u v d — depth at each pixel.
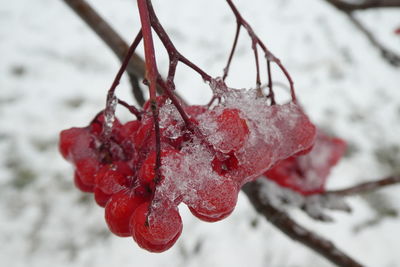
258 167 0.16
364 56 0.79
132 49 0.16
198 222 0.57
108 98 0.17
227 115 0.15
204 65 0.74
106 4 0.85
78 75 0.74
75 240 0.56
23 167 0.61
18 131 0.65
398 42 0.80
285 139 0.17
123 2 0.86
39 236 0.56
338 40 0.81
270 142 0.16
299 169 0.27
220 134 0.15
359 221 0.57
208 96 0.70
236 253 0.54
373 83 0.75
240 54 0.76
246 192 0.28
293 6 0.87
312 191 0.28
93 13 0.26
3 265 0.53
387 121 0.69
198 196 0.15
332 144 0.28
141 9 0.15
